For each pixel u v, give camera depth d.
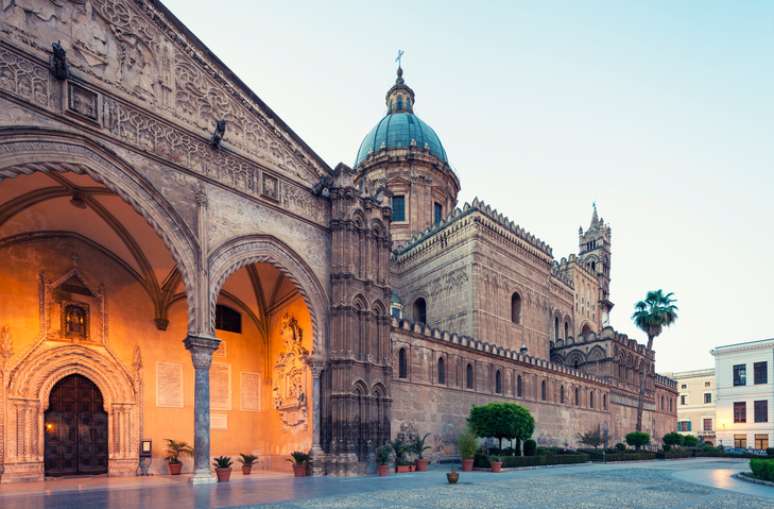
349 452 29.28
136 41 23.66
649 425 76.62
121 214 27.09
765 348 81.88
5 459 24.47
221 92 27.22
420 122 75.88
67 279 27.78
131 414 28.91
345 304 30.97
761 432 80.75
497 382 49.31
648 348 68.88
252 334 35.06
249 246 27.33
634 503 18.80
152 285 30.56
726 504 18.66
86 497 19.25
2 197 24.41
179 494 20.17
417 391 39.44
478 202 59.31
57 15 20.89
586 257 100.25
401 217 70.88
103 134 21.73
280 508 16.97
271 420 34.22
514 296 64.88
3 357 25.06
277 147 29.86
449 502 18.59
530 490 22.67
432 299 62.75
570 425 58.56
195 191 25.08
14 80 19.23
